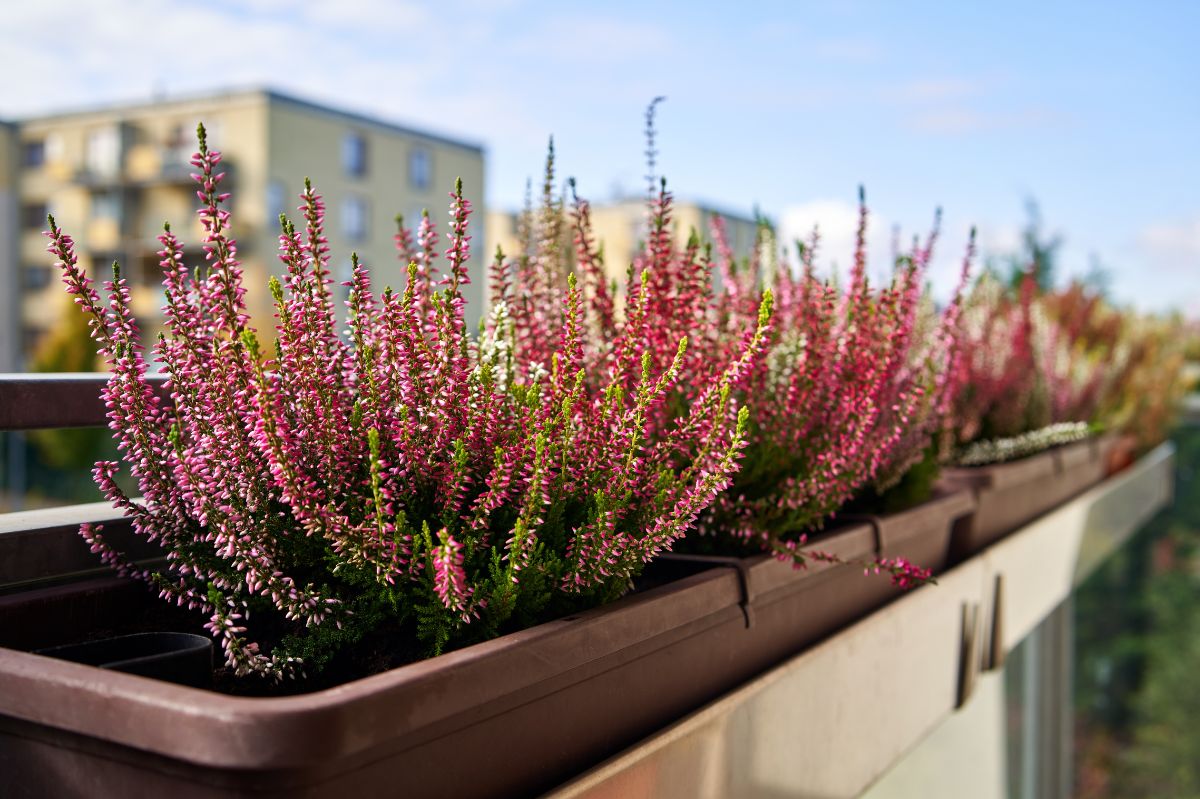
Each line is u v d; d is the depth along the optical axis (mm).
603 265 1386
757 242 1717
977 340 2908
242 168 19500
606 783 949
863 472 1552
